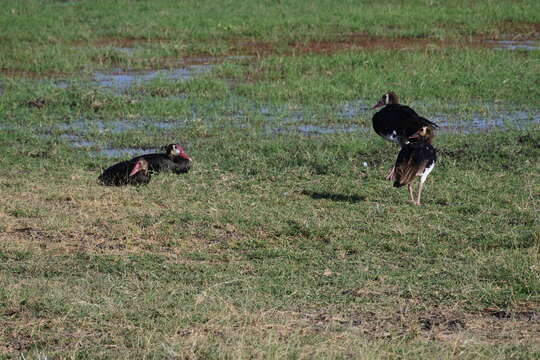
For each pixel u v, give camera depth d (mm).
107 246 11266
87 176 14969
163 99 21281
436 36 30219
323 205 13203
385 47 28609
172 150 15109
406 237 11547
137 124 19047
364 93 21891
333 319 8602
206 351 7570
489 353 7570
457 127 18578
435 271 10125
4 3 37719
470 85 22562
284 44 29297
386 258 10742
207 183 14555
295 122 19141
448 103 21000
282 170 15375
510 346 7805
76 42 29781
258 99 21344
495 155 16047
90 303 8859
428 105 20609
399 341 7879
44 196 13477
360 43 29500
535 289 9359
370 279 9898
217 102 21062
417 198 13328
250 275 10109
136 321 8477
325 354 7477
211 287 9516
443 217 12445
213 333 8117
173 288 9516
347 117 19641
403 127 15422
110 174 14312
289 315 8680
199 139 17750
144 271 10195
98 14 34938
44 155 16438
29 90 21906
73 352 7590
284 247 11219
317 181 14648
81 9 36250
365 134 18125
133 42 29938
